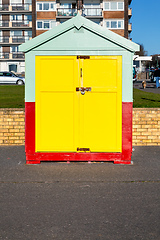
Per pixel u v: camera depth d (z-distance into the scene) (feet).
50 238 13.38
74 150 24.32
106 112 24.09
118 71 23.84
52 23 220.43
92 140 24.26
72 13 221.66
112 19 220.02
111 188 19.17
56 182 20.31
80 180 20.65
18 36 230.07
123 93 23.93
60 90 23.98
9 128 30.40
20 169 23.07
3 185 19.79
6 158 26.09
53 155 24.29
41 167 23.57
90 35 23.66
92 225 14.47
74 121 24.16
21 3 230.07
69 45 23.67
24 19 229.86
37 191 18.75
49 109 24.11
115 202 17.06
